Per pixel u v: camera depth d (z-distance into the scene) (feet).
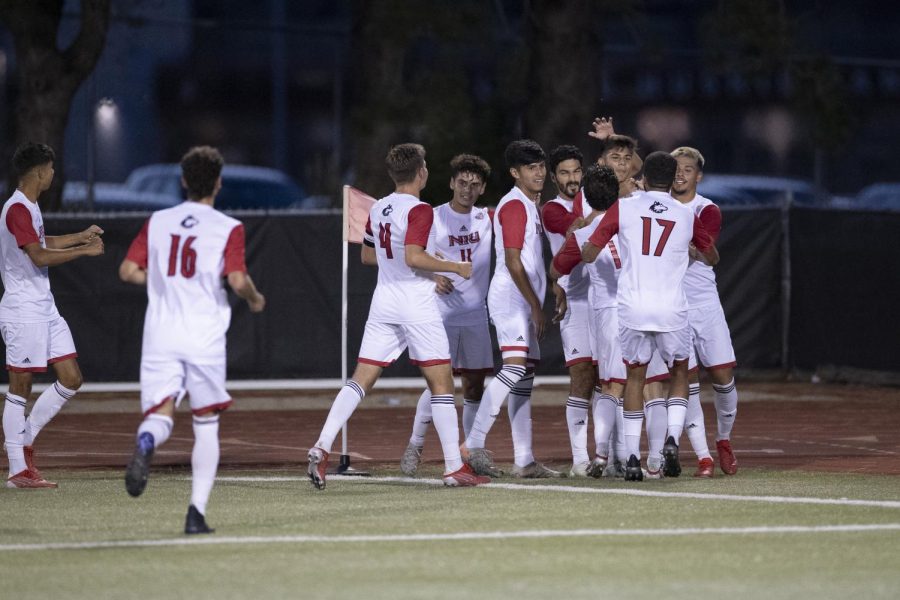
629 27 256.11
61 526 100.68
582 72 242.37
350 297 223.71
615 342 125.29
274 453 154.71
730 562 85.92
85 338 220.23
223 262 95.66
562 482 124.67
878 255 226.79
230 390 231.50
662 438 127.54
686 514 104.47
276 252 223.71
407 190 122.21
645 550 89.92
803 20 251.39
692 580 80.69
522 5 274.98
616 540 93.56
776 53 240.12
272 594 77.36
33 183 123.44
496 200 254.06
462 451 130.52
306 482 126.72
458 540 93.91
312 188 320.50
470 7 233.55
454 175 131.13
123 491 120.06
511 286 126.31
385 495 116.57
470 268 119.03
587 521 101.55
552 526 99.40
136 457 92.12
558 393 220.02
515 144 127.13
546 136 242.17
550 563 85.81
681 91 504.43
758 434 169.78
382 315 121.60
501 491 118.42
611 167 129.18
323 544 92.68
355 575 82.43
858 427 177.88
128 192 367.86
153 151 554.46
